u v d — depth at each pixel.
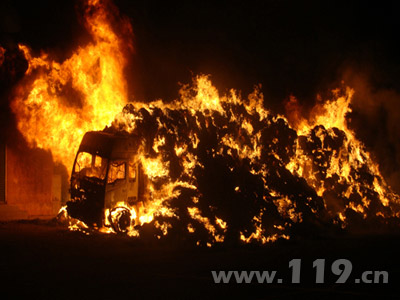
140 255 9.92
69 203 13.02
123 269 8.50
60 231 12.70
